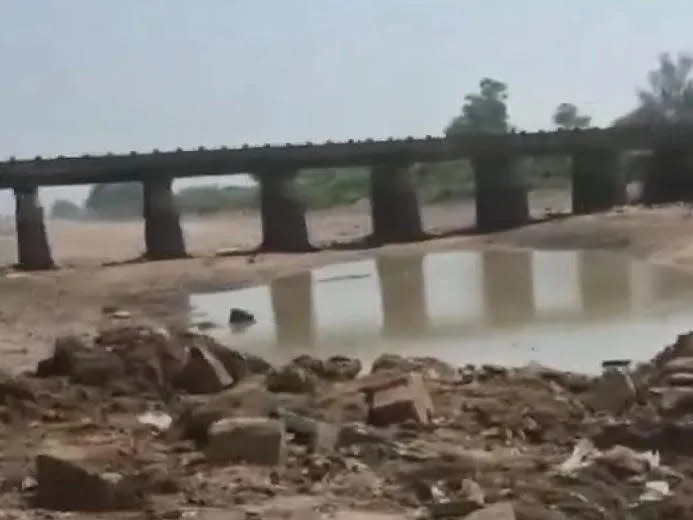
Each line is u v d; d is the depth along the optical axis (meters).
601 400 21.53
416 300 50.41
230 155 75.31
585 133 80.38
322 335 40.44
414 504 14.80
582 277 55.06
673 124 81.88
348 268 65.19
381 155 78.19
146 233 75.25
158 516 14.41
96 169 73.25
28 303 51.84
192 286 58.34
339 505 14.73
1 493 15.98
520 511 14.09
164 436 19.66
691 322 39.06
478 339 37.47
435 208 117.56
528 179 92.88
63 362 25.64
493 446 18.28
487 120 134.50
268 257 70.50
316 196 132.00
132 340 26.41
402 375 22.98
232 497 15.21
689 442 17.75
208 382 24.78
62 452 17.70
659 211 72.75
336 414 20.52
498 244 72.44
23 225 71.94
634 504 14.78
